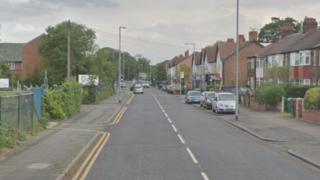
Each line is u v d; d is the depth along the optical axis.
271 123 38.28
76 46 99.88
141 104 70.12
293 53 68.62
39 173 15.87
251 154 22.36
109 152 22.56
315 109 38.31
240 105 62.38
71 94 46.53
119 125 38.00
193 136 30.27
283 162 19.91
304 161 20.27
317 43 62.59
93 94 70.25
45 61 102.81
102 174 16.47
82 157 20.48
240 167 18.31
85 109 56.06
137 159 20.27
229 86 89.69
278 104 52.47
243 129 34.44
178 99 87.31
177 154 21.95
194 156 21.34
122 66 161.50
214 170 17.48
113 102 74.19
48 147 23.03
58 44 100.12
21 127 26.59
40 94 34.84
